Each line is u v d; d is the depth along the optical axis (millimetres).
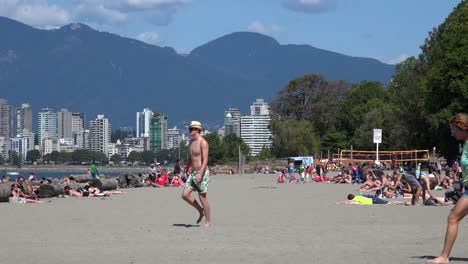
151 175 48344
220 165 112812
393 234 14328
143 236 14180
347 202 25719
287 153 110125
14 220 18500
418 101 78750
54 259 10961
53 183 33562
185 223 17250
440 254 10844
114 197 31906
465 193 10133
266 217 19281
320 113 121562
